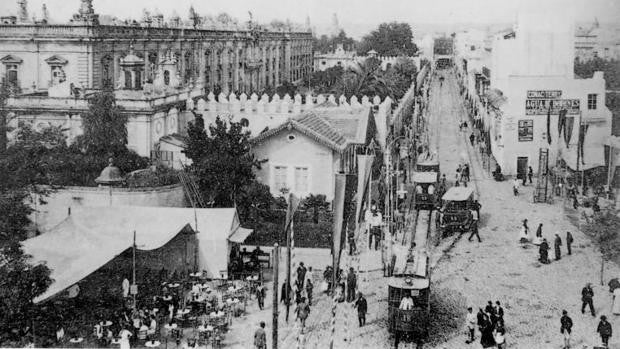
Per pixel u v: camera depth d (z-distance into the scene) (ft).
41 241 101.81
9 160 130.52
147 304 96.58
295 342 88.89
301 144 148.25
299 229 138.10
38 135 141.59
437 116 287.69
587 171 172.24
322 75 293.43
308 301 102.01
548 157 180.86
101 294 99.76
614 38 240.32
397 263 109.29
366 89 235.40
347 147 155.33
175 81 186.09
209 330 86.79
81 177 139.64
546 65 196.75
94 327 90.33
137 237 105.91
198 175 135.13
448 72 428.15
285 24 327.26
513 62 197.67
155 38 209.77
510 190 174.29
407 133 220.64
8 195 117.70
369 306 101.76
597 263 121.29
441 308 100.89
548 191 172.14
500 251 127.54
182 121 177.68
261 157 149.69
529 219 147.95
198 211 115.24
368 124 167.12
